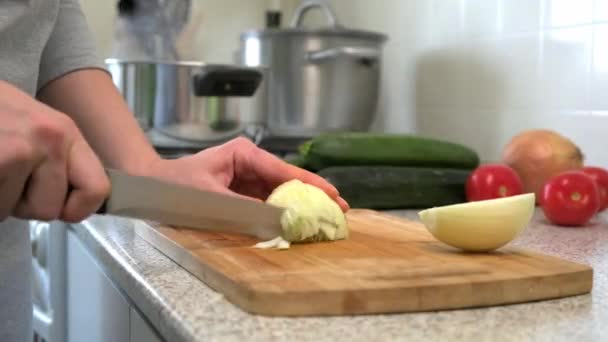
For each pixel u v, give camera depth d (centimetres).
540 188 109
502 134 131
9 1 64
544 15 120
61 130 45
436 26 149
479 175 106
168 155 137
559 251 76
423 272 54
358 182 105
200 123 135
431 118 152
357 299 49
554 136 109
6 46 65
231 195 67
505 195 104
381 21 170
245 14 208
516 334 45
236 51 201
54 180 45
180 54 161
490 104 134
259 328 45
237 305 50
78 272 90
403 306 49
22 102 44
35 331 115
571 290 54
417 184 108
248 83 136
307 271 54
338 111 150
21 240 70
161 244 69
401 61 162
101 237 76
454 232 61
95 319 81
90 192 47
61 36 78
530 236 86
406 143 116
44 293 108
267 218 65
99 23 192
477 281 51
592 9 111
